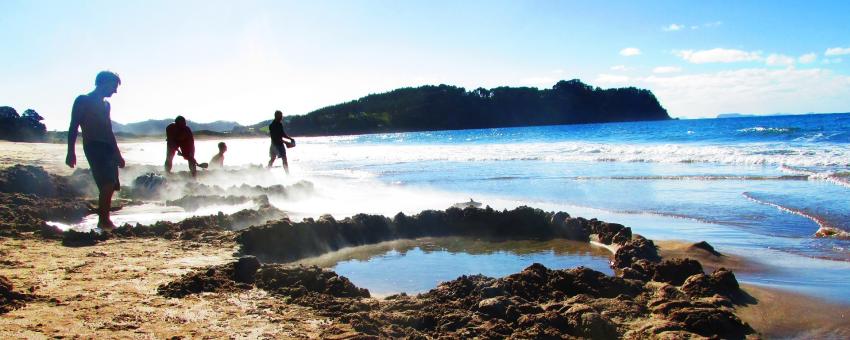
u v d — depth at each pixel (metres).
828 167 16.64
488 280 5.39
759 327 4.40
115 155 8.37
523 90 139.12
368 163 24.83
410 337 4.13
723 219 9.08
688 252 6.74
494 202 11.51
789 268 6.06
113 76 8.44
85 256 6.23
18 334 3.82
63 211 9.23
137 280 5.27
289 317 4.39
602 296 5.09
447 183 15.23
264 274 5.40
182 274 5.52
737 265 6.24
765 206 10.16
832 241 7.32
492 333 4.20
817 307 4.76
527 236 8.52
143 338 3.85
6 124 43.50
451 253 7.50
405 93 145.38
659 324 4.35
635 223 9.02
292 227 7.61
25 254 6.24
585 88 141.50
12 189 10.62
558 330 4.29
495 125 131.88
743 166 18.25
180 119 13.67
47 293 4.78
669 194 12.12
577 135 54.22
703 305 4.61
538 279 5.33
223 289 5.07
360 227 8.38
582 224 8.34
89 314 4.29
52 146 31.97
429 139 68.00
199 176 14.59
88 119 8.08
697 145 28.98
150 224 8.21
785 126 49.53
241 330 4.08
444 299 4.96
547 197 12.12
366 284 6.02
